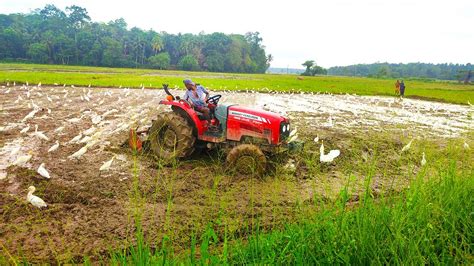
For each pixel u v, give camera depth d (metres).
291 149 7.30
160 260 3.69
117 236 4.66
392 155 9.38
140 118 13.77
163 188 6.29
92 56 120.19
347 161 8.55
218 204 5.73
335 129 13.76
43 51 113.00
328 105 23.97
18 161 5.00
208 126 7.75
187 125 7.57
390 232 3.63
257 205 5.79
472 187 4.85
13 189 6.06
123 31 155.88
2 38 114.88
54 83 29.69
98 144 9.12
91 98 20.81
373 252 3.48
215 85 40.62
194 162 7.74
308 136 11.88
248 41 177.75
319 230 4.03
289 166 6.99
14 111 14.34
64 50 116.88
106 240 4.55
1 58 113.44
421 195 4.39
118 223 5.00
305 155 8.37
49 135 10.09
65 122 12.26
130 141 8.34
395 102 29.33
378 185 6.91
